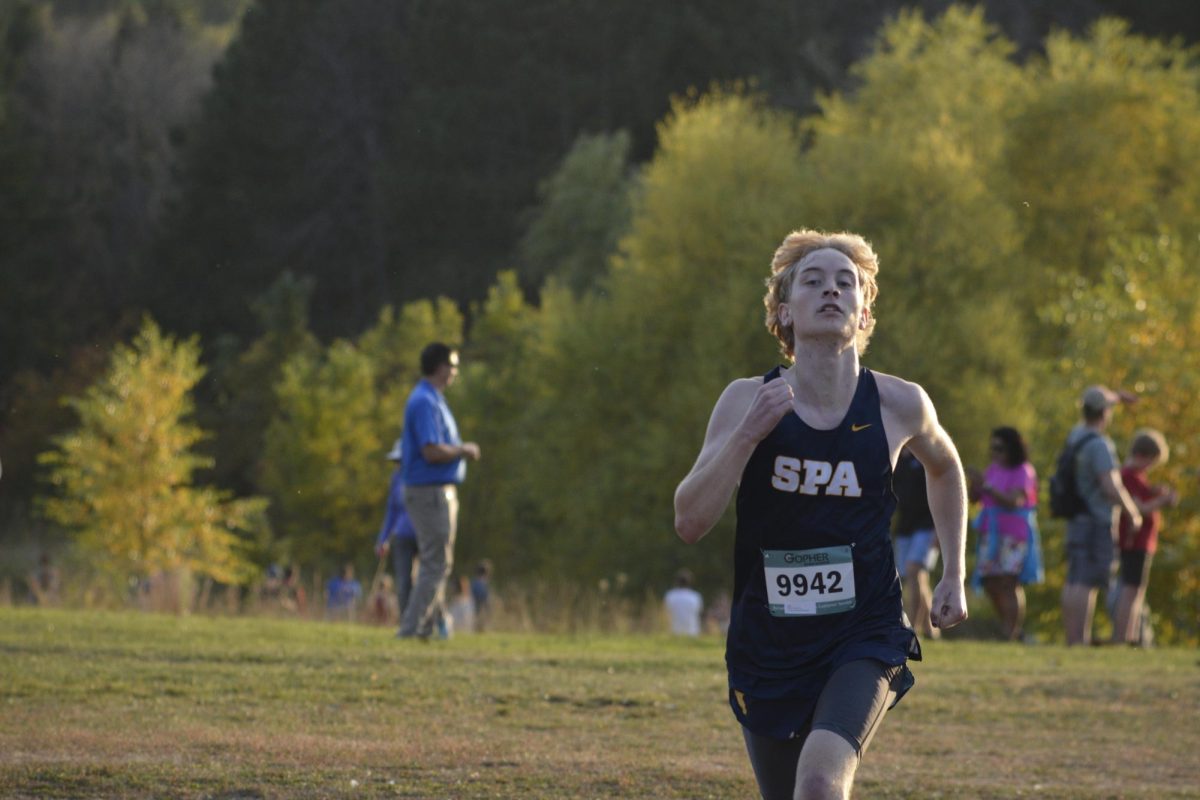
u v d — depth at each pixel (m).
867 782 17.12
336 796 15.27
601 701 22.08
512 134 183.50
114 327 178.38
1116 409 56.50
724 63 167.50
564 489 97.25
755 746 10.94
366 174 193.12
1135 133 96.94
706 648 33.22
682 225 95.88
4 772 15.77
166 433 81.19
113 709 20.05
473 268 176.88
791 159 96.19
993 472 36.59
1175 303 59.06
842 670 10.46
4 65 187.12
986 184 92.56
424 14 190.75
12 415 146.75
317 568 114.19
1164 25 151.00
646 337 95.12
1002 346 81.69
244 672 23.56
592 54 179.88
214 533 81.44
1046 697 23.92
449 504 29.25
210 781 15.69
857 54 162.75
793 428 10.69
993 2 156.62
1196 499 55.19
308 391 118.44
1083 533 34.34
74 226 189.62
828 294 10.84
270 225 191.50
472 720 20.20
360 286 189.25
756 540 10.83
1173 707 23.16
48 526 126.38
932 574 65.56
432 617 29.69
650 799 15.61
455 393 120.50
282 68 196.12
